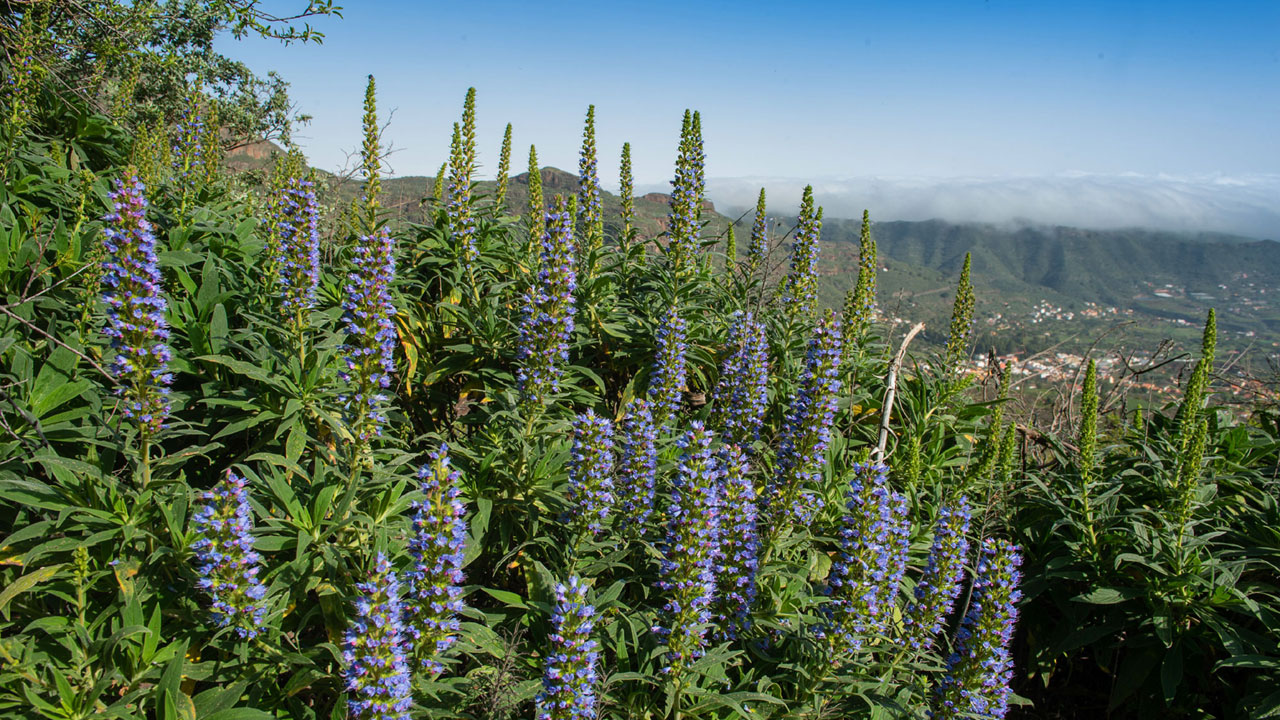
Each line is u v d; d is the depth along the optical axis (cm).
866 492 421
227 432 455
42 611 368
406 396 667
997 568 409
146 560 381
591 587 459
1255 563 535
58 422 422
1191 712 509
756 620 449
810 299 823
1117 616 536
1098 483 554
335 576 396
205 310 531
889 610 455
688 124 757
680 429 648
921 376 763
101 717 316
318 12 816
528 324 539
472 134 738
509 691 366
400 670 322
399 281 695
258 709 340
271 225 586
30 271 511
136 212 395
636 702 394
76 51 877
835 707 423
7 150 645
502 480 507
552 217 539
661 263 826
